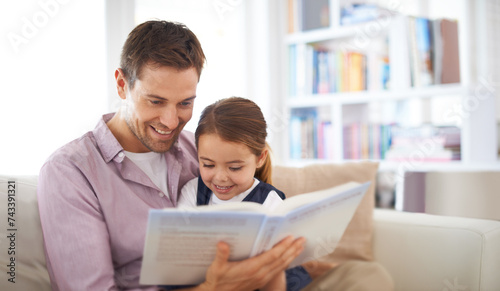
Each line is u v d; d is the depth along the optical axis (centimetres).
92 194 92
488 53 205
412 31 205
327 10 241
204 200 103
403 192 200
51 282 97
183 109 96
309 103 232
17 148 141
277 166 129
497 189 183
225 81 220
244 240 76
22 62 144
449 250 113
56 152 95
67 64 154
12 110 141
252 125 98
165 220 70
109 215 94
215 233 74
